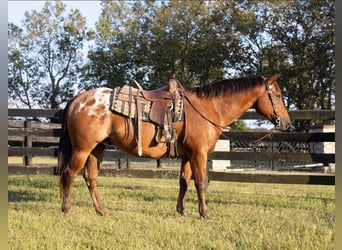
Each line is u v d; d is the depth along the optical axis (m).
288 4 31.27
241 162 19.75
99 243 5.06
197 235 5.50
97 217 6.61
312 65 30.94
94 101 6.63
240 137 8.95
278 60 32.72
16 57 45.81
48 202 7.89
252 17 32.69
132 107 6.58
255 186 11.77
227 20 34.84
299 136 8.66
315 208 7.59
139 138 6.55
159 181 12.49
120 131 6.60
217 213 7.06
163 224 6.07
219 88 6.87
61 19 46.69
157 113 6.57
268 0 31.80
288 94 32.19
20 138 10.47
